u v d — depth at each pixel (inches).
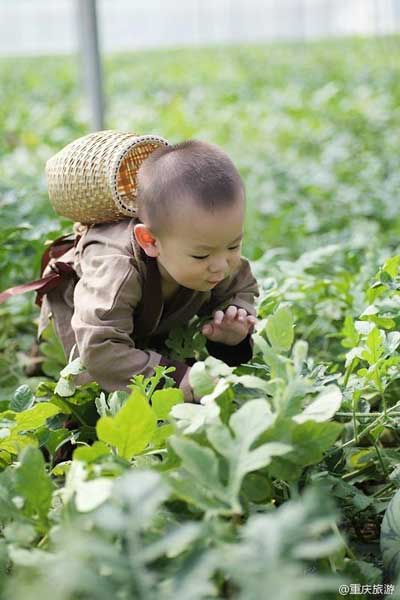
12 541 87.2
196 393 100.6
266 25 2322.8
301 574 87.7
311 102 610.2
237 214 121.1
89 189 135.4
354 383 124.6
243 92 727.1
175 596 68.2
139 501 70.5
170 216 121.1
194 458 85.0
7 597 75.8
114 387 126.5
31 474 90.3
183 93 765.9
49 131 495.8
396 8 1675.7
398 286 136.4
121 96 742.5
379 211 304.5
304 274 186.5
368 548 114.0
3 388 165.9
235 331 136.3
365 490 124.9
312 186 340.5
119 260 129.3
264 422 86.9
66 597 73.4
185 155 123.2
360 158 424.2
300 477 107.7
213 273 123.6
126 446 97.0
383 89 681.6
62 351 153.6
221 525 81.5
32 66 1126.4
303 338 175.3
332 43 1336.1
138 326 135.2
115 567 69.8
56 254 149.9
